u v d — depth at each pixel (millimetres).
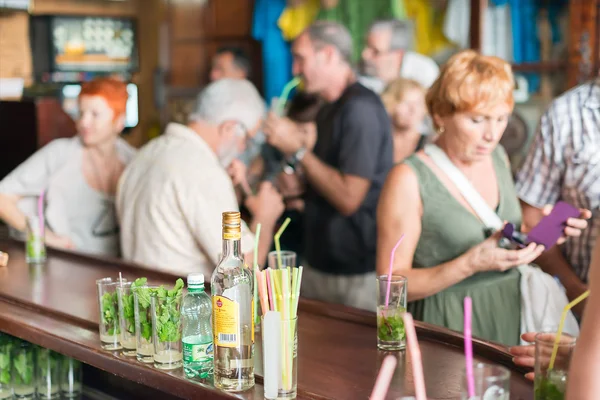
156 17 5309
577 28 4055
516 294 2414
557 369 1424
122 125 3484
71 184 3414
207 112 2801
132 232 2836
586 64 4047
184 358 1673
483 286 2389
